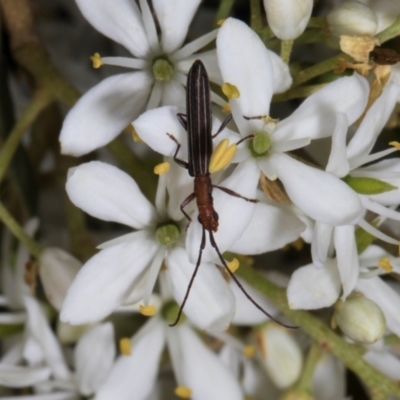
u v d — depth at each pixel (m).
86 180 0.11
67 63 0.13
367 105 0.11
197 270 0.11
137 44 0.11
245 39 0.11
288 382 0.12
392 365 0.11
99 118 0.11
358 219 0.10
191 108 0.10
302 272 0.11
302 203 0.11
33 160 0.12
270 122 0.11
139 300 0.11
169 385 0.12
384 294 0.11
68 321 0.11
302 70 0.11
